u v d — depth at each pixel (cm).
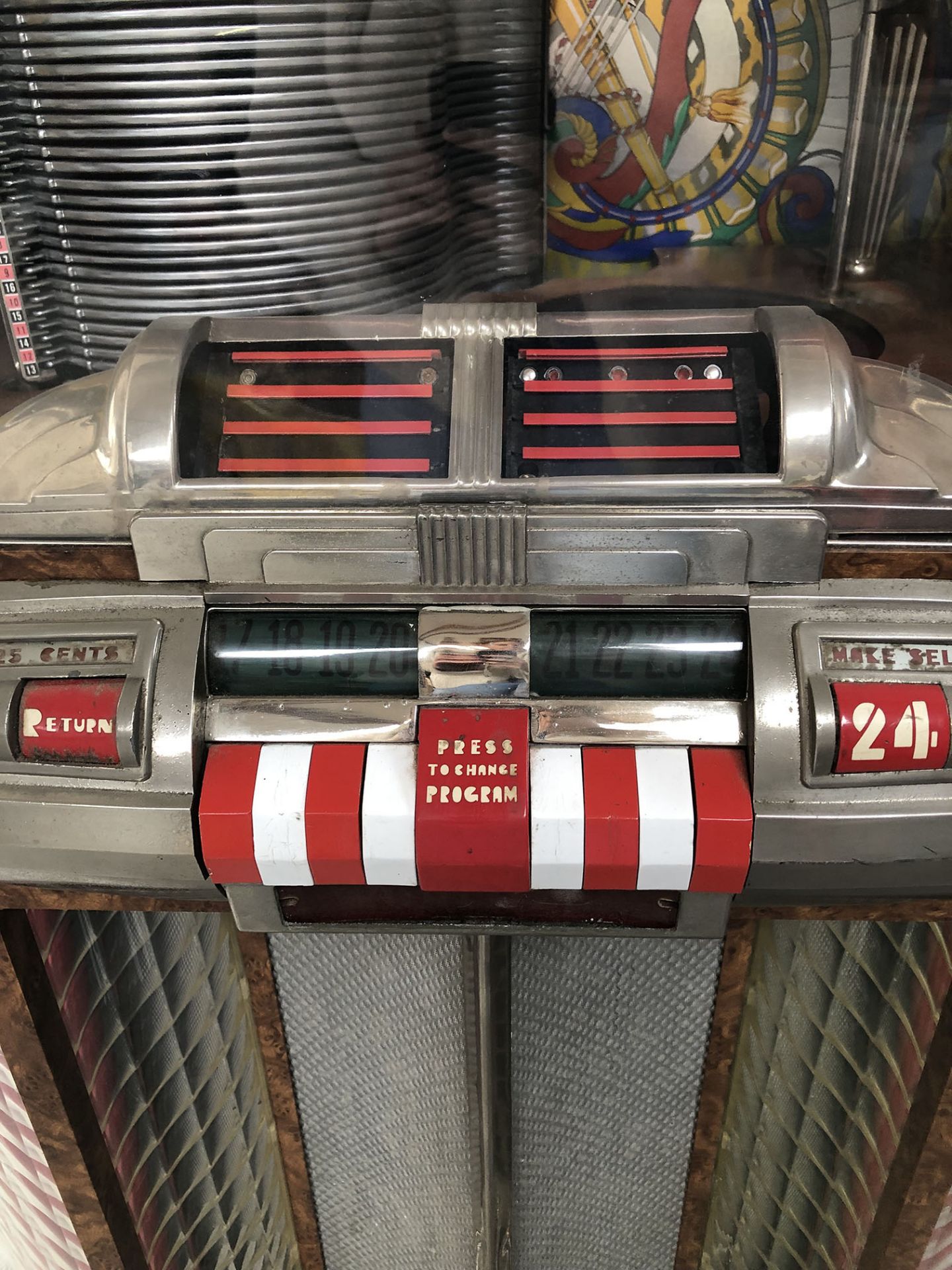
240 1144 148
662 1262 164
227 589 98
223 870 94
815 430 90
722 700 95
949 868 94
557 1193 153
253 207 108
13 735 96
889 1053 118
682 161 131
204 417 97
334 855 92
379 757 94
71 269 113
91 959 120
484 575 95
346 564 96
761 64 125
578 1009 131
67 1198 128
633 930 102
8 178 108
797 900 98
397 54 105
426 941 125
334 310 116
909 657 93
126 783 95
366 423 96
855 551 95
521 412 96
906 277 123
